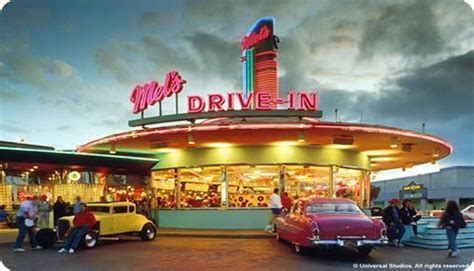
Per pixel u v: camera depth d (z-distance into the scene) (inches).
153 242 707.4
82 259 541.3
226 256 554.6
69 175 1018.1
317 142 853.2
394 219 653.9
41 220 816.3
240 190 886.4
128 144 887.1
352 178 955.3
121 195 1004.6
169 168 946.7
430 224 711.7
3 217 1000.2
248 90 954.1
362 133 759.7
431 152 988.6
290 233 599.5
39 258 551.5
